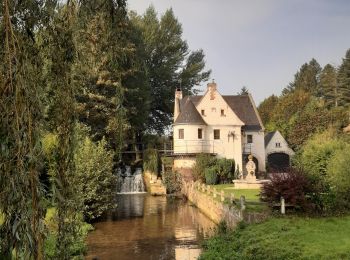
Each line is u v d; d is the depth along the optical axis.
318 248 15.44
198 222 29.78
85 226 26.41
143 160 55.28
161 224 29.02
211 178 47.84
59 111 6.14
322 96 106.44
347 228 18.72
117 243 22.92
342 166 23.75
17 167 4.72
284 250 15.64
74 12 6.23
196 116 53.22
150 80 70.12
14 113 4.84
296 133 66.00
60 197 5.54
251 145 57.16
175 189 49.34
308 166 29.70
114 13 6.68
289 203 22.66
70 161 6.25
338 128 63.78
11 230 4.66
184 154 51.38
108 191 30.17
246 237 19.28
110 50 6.82
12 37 4.94
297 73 146.50
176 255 20.09
